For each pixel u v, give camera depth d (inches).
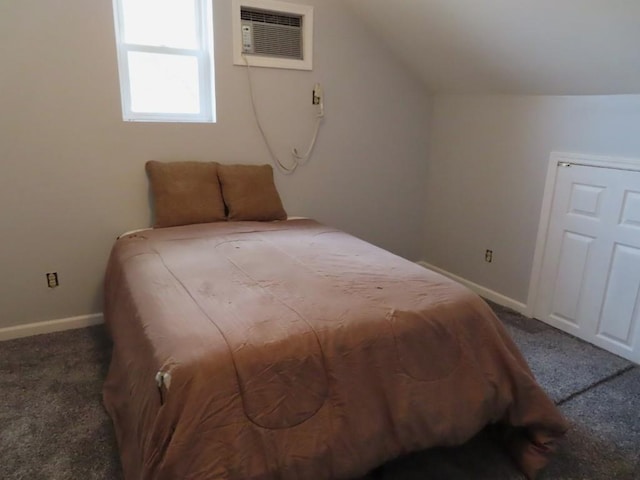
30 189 100.2
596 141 102.2
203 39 114.3
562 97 107.7
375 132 139.1
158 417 50.5
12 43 92.7
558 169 110.4
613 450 72.7
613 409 82.9
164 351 54.7
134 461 58.3
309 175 132.5
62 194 103.4
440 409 62.6
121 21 105.7
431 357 63.8
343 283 74.8
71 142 101.9
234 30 113.0
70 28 96.9
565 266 111.7
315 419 55.6
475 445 73.4
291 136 126.7
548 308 117.3
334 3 123.3
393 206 148.9
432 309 66.6
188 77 115.6
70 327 110.3
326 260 86.8
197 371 51.3
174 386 50.5
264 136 123.2
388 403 60.1
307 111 127.1
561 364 97.9
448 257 148.3
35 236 102.8
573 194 107.8
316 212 136.5
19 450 70.1
